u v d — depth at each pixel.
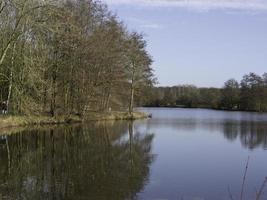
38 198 19.81
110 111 79.88
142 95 90.38
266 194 21.56
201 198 20.69
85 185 22.44
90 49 60.75
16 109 52.34
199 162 30.36
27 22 44.09
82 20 59.06
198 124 70.06
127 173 25.83
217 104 168.50
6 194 20.42
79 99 63.56
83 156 31.62
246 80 153.12
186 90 180.25
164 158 31.86
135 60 81.44
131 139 44.09
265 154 34.78
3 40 44.59
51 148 35.31
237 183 23.95
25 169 26.30
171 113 119.50
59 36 53.25
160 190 21.92
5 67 46.59
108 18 65.75
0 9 43.09
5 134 43.72
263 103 148.00
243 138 47.53
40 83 48.88
